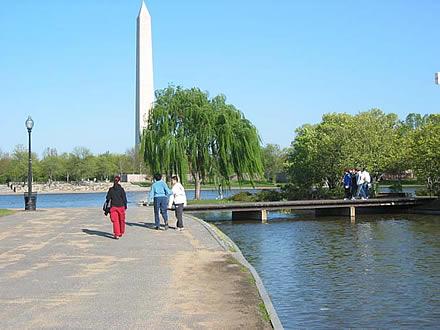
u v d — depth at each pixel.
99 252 16.48
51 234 20.94
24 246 17.75
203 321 8.84
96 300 10.34
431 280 17.45
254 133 51.25
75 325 8.62
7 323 8.74
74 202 72.06
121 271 13.38
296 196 55.16
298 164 58.41
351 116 68.25
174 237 20.09
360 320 12.93
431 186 49.97
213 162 50.31
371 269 19.59
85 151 130.25
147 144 49.31
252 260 22.08
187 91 51.78
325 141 55.12
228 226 36.72
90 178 131.62
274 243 27.50
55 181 130.00
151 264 14.37
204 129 49.53
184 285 11.70
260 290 11.26
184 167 48.41
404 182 81.00
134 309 9.63
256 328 8.44
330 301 14.80
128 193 96.81
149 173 53.81
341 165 53.78
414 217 42.22
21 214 30.42
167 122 49.16
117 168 129.50
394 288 16.34
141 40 92.50
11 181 124.69
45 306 9.88
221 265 14.20
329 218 42.47
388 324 12.60
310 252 24.22
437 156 46.66
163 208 22.70
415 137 55.78
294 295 15.57
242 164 50.81
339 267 20.14
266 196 54.47
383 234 30.67
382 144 55.81
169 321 8.84
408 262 21.00
